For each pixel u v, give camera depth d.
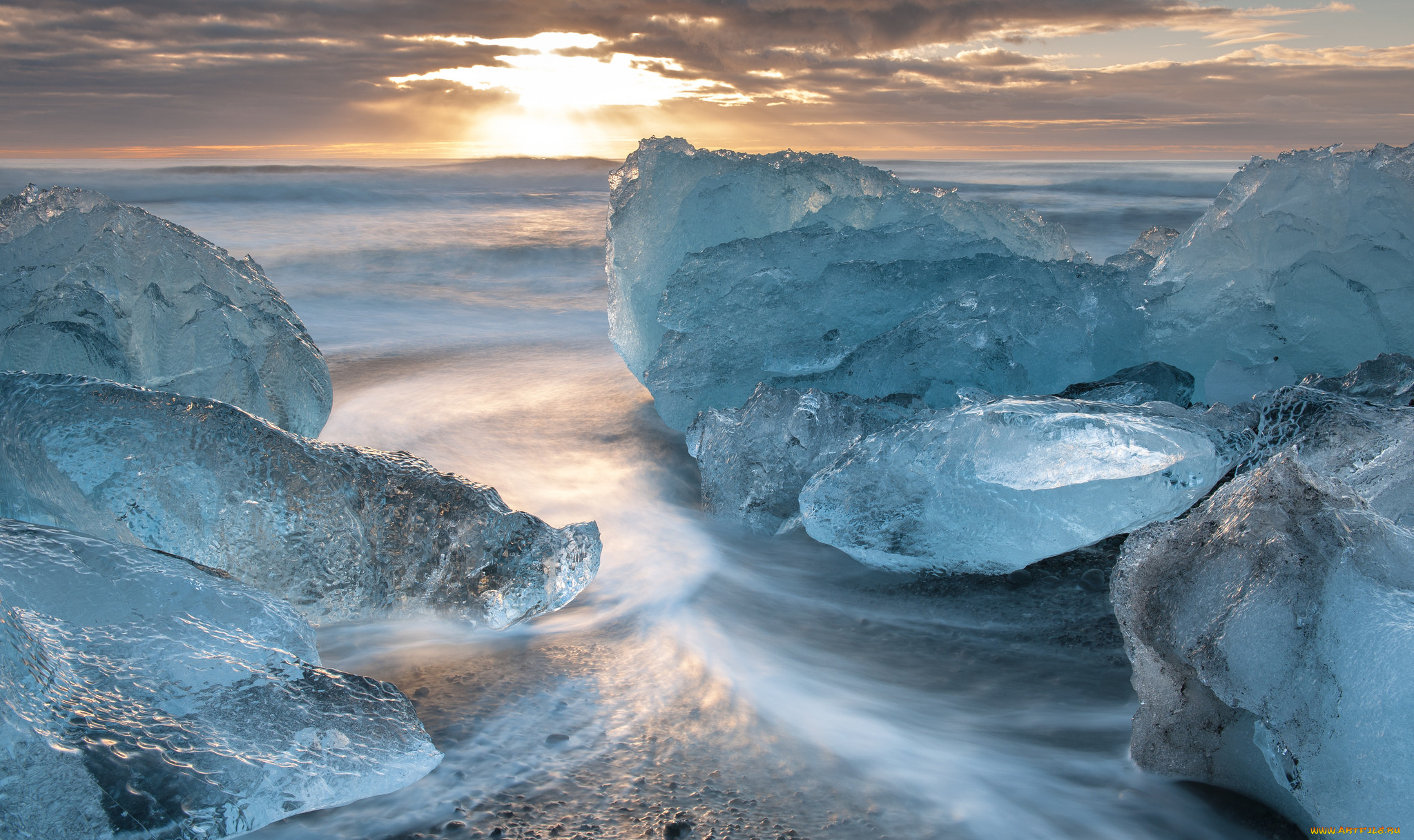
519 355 6.22
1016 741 1.96
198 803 1.54
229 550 2.39
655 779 1.81
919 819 1.69
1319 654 1.53
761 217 5.00
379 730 1.84
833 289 4.46
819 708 2.10
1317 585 1.58
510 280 9.98
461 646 2.44
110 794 1.50
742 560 3.09
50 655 1.68
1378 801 1.38
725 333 4.49
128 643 1.82
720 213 4.91
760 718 2.05
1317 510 1.68
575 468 4.02
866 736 1.98
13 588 1.81
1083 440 2.56
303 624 2.16
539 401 5.04
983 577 2.83
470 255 11.79
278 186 23.59
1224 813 1.69
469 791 1.75
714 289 4.55
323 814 1.67
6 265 3.64
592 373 5.68
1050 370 4.25
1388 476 2.35
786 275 4.54
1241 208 4.41
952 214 5.19
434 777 1.80
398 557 2.56
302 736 1.75
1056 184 26.55
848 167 5.22
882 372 4.17
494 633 2.51
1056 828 1.67
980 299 4.27
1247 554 1.68
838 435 3.38
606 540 3.25
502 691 2.17
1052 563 2.90
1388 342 4.01
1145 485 2.51
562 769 1.84
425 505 2.60
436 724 2.01
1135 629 1.83
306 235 14.41
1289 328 4.20
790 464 3.37
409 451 4.17
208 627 1.96
